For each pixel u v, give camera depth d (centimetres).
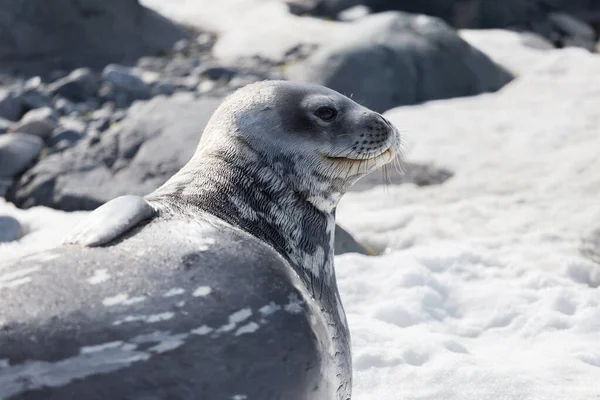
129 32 3222
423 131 2542
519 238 1856
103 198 2008
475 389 1199
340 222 1991
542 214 2000
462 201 2108
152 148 2159
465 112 2695
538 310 1505
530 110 2697
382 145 985
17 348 675
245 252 785
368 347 1308
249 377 705
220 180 916
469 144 2439
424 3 4125
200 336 707
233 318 723
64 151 2247
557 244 1833
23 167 2216
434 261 1694
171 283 734
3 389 659
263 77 2931
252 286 750
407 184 2228
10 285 723
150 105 2380
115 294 717
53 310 699
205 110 2345
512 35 3584
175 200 878
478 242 1839
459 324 1474
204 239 788
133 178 2080
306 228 952
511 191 2156
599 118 2588
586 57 3194
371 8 4091
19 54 3047
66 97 2695
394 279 1581
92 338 688
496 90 2975
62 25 3102
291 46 3194
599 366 1317
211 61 3128
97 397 666
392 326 1418
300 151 954
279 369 718
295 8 3978
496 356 1340
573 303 1532
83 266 743
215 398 691
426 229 1928
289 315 745
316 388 743
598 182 2131
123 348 688
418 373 1239
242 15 3650
